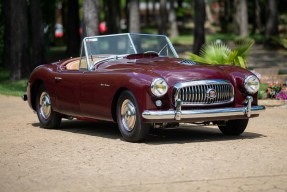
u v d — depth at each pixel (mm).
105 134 17688
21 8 40938
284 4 112250
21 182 11414
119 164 12875
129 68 16141
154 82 14812
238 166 12422
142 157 13602
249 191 10344
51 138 17078
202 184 10883
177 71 15461
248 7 115688
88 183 11164
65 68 18812
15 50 41000
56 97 18453
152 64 16375
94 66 17359
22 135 17859
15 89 35812
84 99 17078
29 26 56531
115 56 17688
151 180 11297
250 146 14914
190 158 13367
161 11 89188
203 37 47156
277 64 48844
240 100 15852
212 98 15328
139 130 15312
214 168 12258
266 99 25688
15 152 14781
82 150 14781
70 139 16750
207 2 130125
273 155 13641
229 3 110375
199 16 47031
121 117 15938
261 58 55219
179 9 133000
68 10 62719
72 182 11289
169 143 15586
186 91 15102
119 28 82500
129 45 17750
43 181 11445
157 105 14984
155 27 139875
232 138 16438
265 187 10609
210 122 16375
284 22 103250
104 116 16516
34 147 15492
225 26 109312
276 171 11898
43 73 19078
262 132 17672
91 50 17562
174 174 11773
